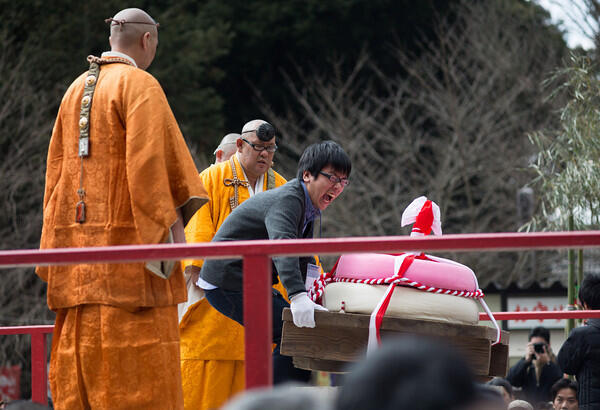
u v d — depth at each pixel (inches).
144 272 294.5
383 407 111.0
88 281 294.2
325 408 117.3
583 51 914.1
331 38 1873.8
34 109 1371.8
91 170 303.7
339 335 308.2
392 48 1856.5
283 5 1870.1
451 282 309.1
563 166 750.5
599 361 430.3
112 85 307.9
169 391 295.4
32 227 1330.0
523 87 1501.0
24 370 1280.8
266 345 206.4
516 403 423.5
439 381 110.6
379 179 1653.5
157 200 291.9
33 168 1366.9
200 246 209.3
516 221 1496.1
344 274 320.5
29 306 1296.8
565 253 1441.9
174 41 1637.6
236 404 119.1
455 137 1503.4
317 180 344.2
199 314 424.5
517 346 819.4
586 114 659.4
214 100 1669.5
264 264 207.6
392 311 305.6
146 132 296.4
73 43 1513.3
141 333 293.7
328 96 1606.8
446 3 1833.2
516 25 1643.7
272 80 1910.7
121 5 1584.6
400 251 203.8
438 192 1502.2
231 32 1747.0
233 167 450.6
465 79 1578.5
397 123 1732.3
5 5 1443.2
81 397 295.4
